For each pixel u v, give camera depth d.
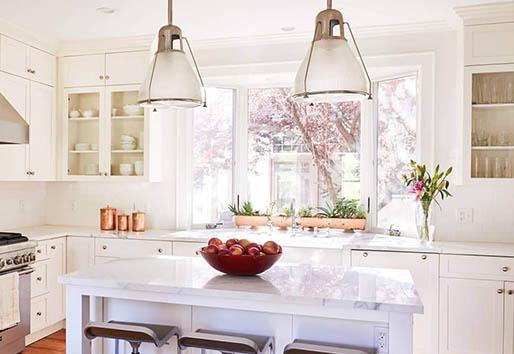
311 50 2.10
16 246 3.40
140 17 3.66
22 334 3.49
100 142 4.40
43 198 4.83
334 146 4.45
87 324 2.30
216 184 4.61
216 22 3.76
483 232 3.74
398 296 2.05
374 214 4.27
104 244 4.11
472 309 3.33
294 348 2.02
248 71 4.24
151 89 2.24
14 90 3.94
